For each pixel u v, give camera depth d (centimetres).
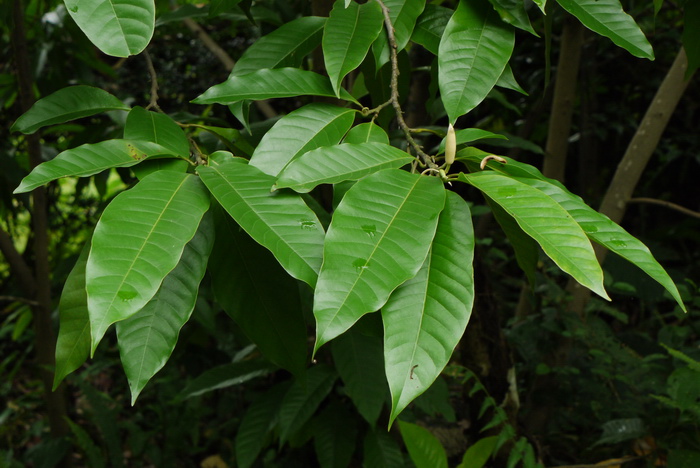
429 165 111
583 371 267
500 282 376
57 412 264
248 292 121
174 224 103
